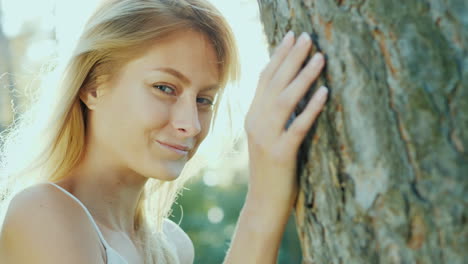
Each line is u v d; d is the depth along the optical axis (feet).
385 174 2.38
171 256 5.36
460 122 2.16
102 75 4.18
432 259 2.22
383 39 2.40
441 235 2.19
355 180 2.52
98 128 4.25
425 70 2.27
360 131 2.48
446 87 2.21
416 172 2.27
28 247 3.70
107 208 4.39
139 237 5.00
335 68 2.60
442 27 2.25
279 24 3.02
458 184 2.15
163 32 4.03
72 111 4.35
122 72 4.08
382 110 2.39
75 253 3.69
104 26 4.17
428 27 2.29
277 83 2.81
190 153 4.31
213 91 4.34
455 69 2.20
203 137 4.38
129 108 4.04
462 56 2.19
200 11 4.25
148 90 4.01
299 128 2.73
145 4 4.14
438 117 2.22
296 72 2.79
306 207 2.87
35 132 4.65
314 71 2.69
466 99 2.16
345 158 2.57
